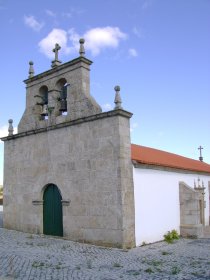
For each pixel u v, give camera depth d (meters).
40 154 16.08
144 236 13.62
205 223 20.34
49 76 16.19
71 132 14.69
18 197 17.05
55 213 15.27
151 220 14.23
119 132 12.95
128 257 10.91
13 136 17.58
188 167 18.48
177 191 16.72
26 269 9.16
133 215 13.05
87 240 13.45
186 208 16.48
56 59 16.17
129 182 13.09
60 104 15.88
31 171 16.47
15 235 15.48
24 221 16.53
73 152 14.48
